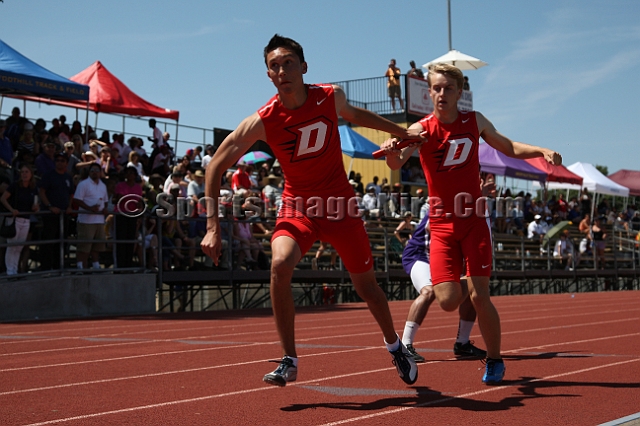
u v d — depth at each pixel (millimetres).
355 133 20109
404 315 11000
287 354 3693
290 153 3777
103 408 3635
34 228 11094
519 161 23672
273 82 3660
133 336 7578
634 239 29469
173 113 17141
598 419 3279
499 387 4180
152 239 12180
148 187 13734
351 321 9578
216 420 3328
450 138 4328
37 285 10383
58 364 5320
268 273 13664
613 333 7523
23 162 11891
